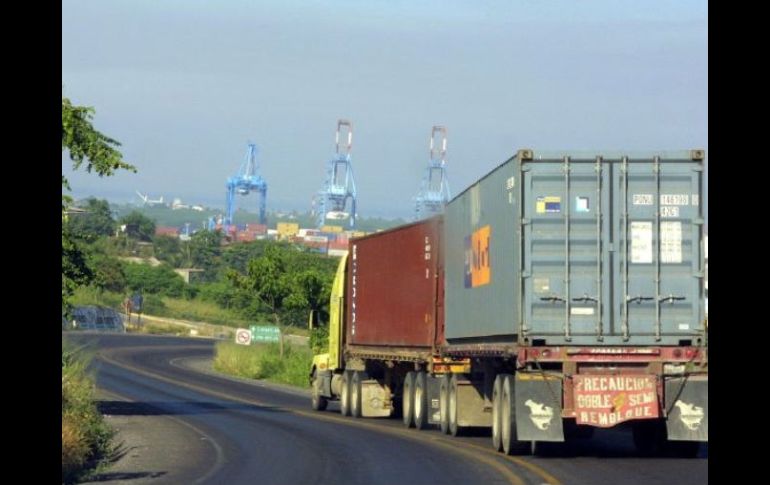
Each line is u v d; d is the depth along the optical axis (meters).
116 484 53.31
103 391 141.25
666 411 59.91
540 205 60.69
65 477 55.97
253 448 70.50
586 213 60.69
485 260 68.31
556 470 55.78
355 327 106.62
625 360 60.25
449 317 78.94
